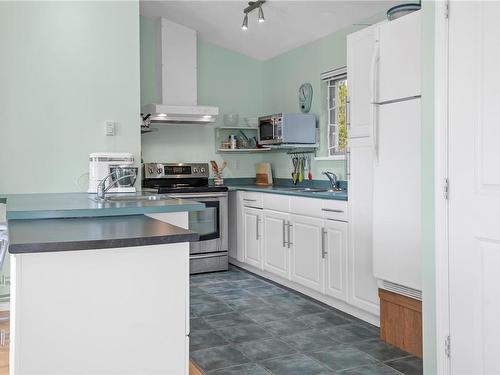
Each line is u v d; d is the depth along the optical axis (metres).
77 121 3.79
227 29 5.42
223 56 5.93
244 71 6.05
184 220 3.00
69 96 3.76
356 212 3.45
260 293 4.34
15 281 1.57
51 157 3.72
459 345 2.22
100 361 1.66
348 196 3.51
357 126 3.39
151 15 5.32
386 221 3.00
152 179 5.44
